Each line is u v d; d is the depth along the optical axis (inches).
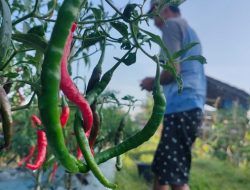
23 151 124.4
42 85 19.9
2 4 25.9
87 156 24.2
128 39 33.7
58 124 20.5
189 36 114.4
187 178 119.0
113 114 145.6
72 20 19.7
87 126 25.1
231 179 253.0
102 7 42.2
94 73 29.7
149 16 33.4
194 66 118.4
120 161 37.7
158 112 27.6
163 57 32.8
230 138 343.9
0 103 26.4
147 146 324.2
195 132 119.3
